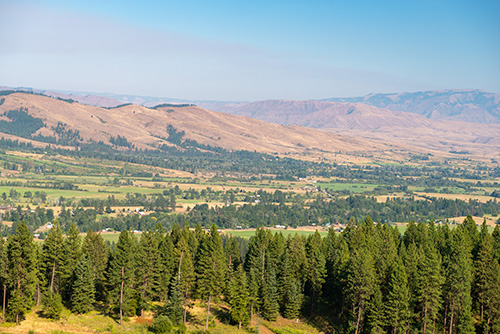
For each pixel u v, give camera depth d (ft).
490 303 432.25
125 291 426.10
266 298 456.86
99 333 386.93
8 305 378.53
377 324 416.87
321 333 447.01
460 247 466.70
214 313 463.83
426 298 415.23
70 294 442.09
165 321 408.05
